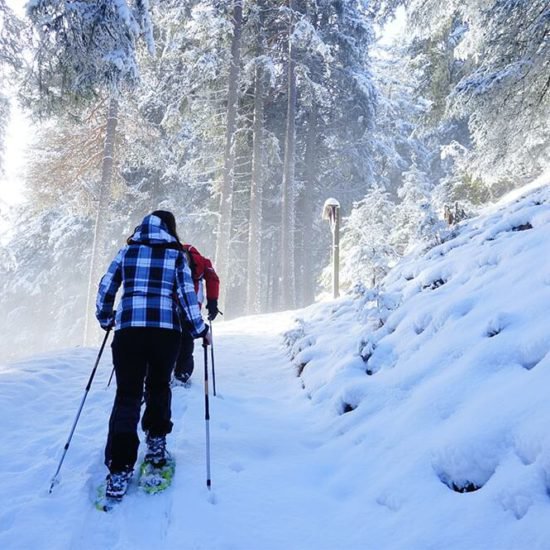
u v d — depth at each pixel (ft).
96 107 49.55
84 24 29.86
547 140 32.76
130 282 9.80
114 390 15.40
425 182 67.46
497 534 6.16
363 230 52.01
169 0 51.37
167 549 7.54
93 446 11.10
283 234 58.59
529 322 10.09
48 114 35.96
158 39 53.31
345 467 9.89
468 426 8.23
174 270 9.97
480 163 34.30
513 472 6.89
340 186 76.48
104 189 47.73
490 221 19.63
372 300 16.12
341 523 7.95
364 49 67.56
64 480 9.62
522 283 11.93
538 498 6.29
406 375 11.79
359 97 67.15
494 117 30.35
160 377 9.77
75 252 80.74
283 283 57.98
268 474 10.05
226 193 52.65
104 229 47.60
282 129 70.08
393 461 9.00
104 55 31.22
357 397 12.44
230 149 53.31
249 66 53.52
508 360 9.55
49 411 13.69
